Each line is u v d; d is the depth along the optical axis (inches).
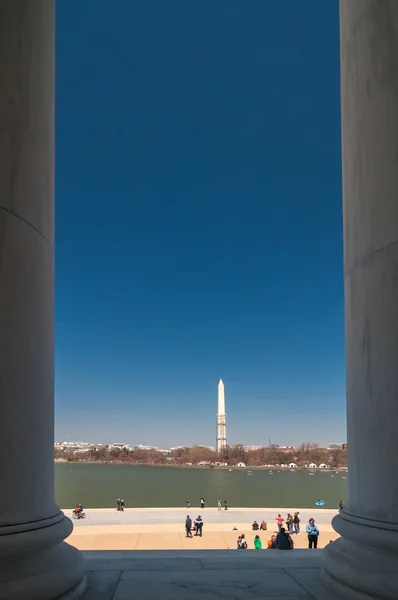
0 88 705.6
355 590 684.7
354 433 772.0
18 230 687.7
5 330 650.2
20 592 600.4
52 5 845.8
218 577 794.2
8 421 633.6
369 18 832.3
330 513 6456.7
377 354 733.9
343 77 906.7
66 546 722.2
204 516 6023.6
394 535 668.7
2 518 613.6
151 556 1013.2
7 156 695.1
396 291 727.1
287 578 791.1
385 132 782.5
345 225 867.4
